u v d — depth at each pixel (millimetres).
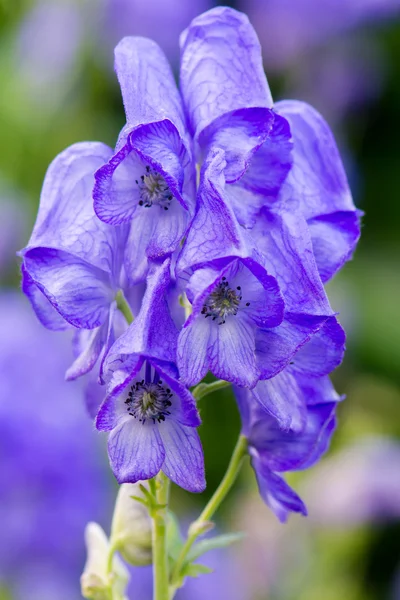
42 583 513
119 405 335
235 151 342
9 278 661
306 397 365
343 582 605
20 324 527
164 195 340
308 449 368
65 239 349
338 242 359
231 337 333
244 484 643
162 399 335
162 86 349
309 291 341
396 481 599
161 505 361
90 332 360
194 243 331
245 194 347
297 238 344
